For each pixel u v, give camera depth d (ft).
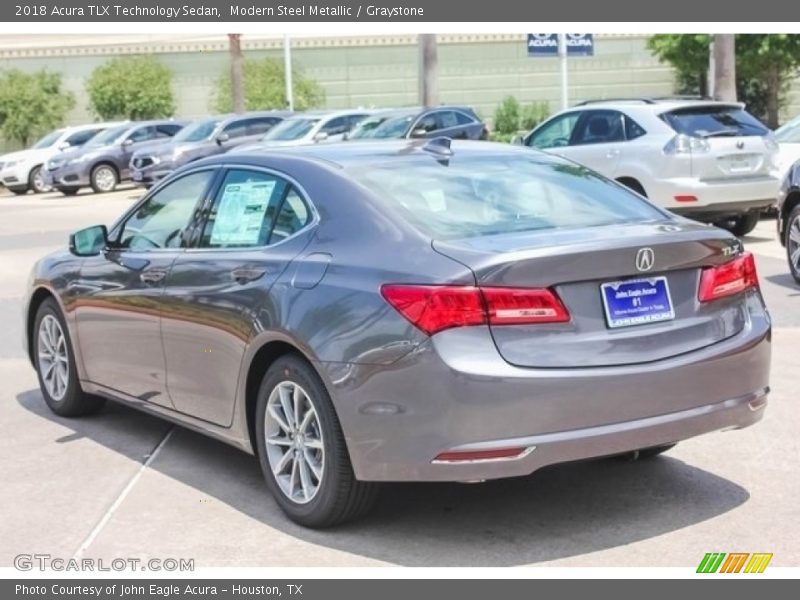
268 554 15.99
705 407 15.98
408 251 15.61
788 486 18.25
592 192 18.37
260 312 17.02
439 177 17.80
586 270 15.21
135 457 20.81
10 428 23.04
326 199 17.20
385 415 15.11
